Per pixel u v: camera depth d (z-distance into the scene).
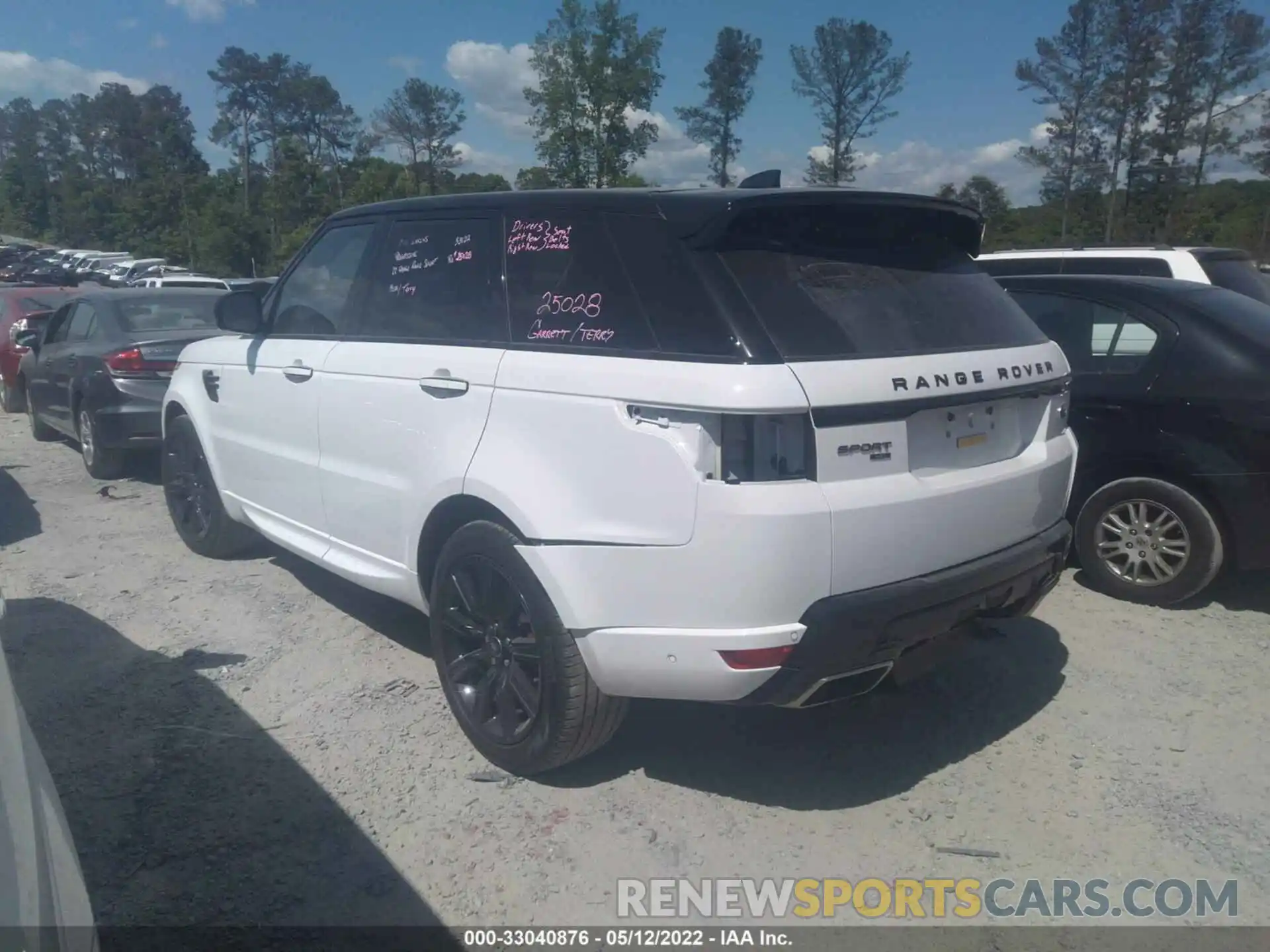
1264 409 4.97
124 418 8.19
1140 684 4.53
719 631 3.07
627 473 3.19
